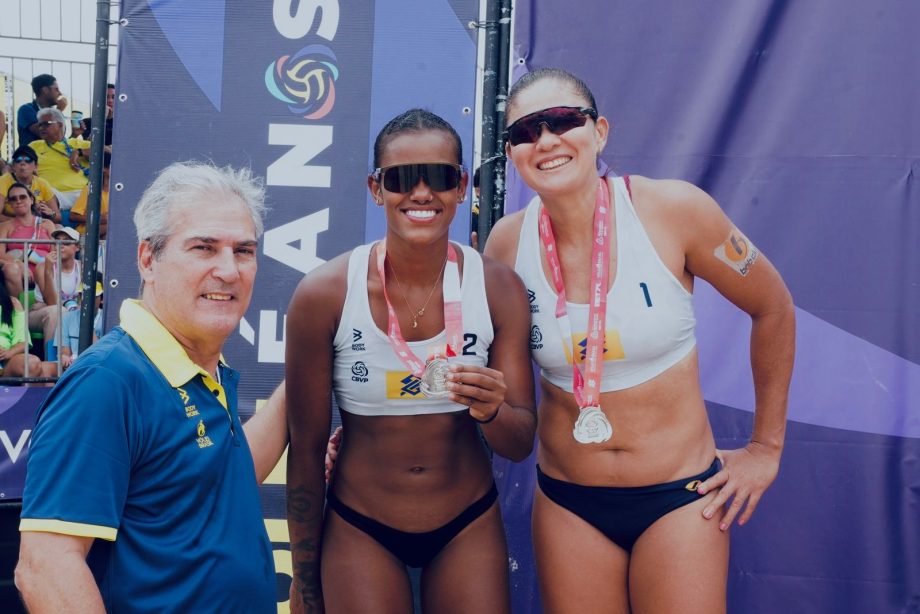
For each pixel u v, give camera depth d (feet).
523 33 11.19
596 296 8.20
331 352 8.45
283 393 9.07
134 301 6.31
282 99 11.45
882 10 10.78
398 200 7.82
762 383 9.05
